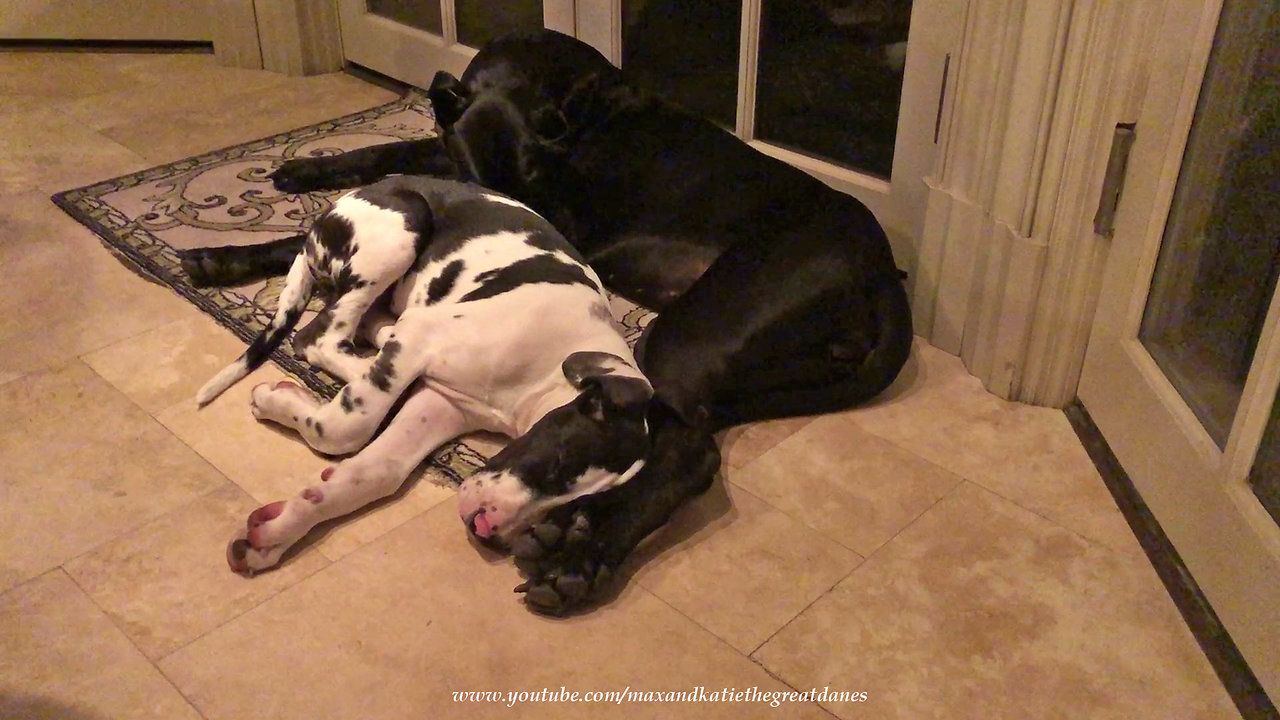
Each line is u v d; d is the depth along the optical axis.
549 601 1.35
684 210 1.92
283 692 1.26
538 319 1.56
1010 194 1.72
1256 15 1.42
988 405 1.84
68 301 2.00
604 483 1.37
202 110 2.87
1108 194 1.62
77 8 3.20
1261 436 1.31
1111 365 1.69
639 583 1.44
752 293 1.66
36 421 1.69
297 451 1.65
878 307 1.75
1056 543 1.53
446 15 2.80
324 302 1.95
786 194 1.85
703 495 1.60
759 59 2.16
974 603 1.42
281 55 3.12
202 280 2.04
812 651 1.34
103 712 1.23
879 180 2.06
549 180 1.99
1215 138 1.49
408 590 1.41
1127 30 1.51
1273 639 1.25
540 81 1.97
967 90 1.75
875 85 2.01
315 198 2.38
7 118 2.78
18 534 1.47
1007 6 1.64
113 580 1.41
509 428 1.61
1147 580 1.47
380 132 2.72
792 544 1.51
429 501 1.56
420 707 1.25
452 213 1.75
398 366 1.57
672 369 1.61
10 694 1.24
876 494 1.62
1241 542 1.32
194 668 1.29
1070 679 1.32
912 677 1.31
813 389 1.77
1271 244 1.42
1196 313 1.60
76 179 2.46
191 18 3.24
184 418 1.71
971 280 1.87
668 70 2.38
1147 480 1.57
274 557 1.42
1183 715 1.27
